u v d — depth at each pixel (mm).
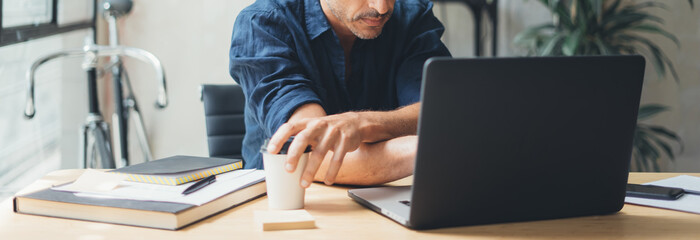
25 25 2312
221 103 1833
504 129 788
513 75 771
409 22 1595
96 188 904
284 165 885
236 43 1407
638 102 862
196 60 3363
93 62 2119
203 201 854
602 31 2959
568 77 804
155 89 3363
